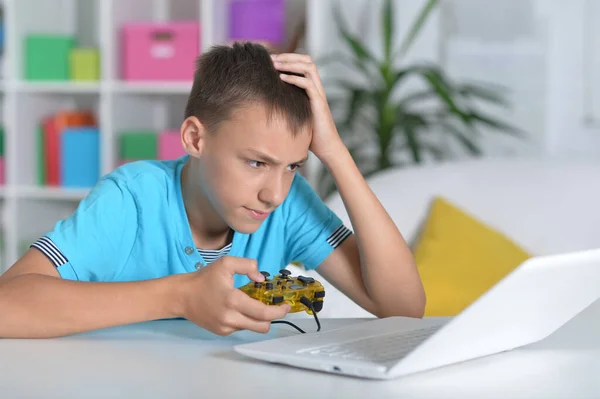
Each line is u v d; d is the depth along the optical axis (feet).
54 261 3.64
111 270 3.92
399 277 3.97
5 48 10.64
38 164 10.86
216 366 2.59
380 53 10.64
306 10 10.94
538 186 7.14
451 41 10.42
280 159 3.34
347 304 5.65
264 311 2.90
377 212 3.96
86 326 3.02
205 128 3.50
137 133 10.38
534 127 10.27
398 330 3.08
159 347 2.89
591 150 10.14
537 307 2.77
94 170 10.59
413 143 9.09
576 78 10.13
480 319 2.51
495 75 10.34
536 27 10.19
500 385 2.40
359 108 9.51
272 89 3.35
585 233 6.93
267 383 2.37
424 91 10.42
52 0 11.44
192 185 3.95
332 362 2.47
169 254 4.07
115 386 2.32
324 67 10.21
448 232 6.70
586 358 2.80
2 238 11.06
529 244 6.93
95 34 11.85
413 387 2.35
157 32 10.29
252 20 10.22
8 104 10.66
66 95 11.89
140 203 4.02
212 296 2.95
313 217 4.35
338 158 3.89
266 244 4.30
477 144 10.37
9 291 3.10
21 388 2.29
